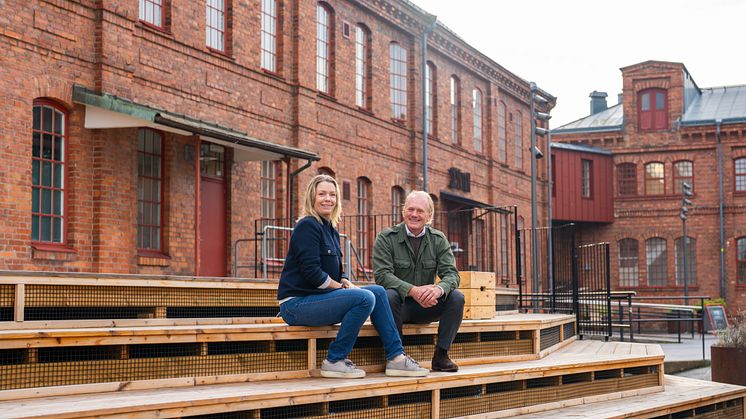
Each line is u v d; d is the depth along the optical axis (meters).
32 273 7.39
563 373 8.52
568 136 42.09
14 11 11.79
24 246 11.80
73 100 12.70
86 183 12.92
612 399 9.17
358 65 22.05
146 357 6.24
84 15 12.99
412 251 7.82
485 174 29.83
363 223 21.91
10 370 5.62
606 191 41.09
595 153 40.81
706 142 40.56
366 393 6.49
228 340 6.54
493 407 7.73
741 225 39.97
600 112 46.31
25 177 11.87
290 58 18.70
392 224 23.12
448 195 26.17
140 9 14.40
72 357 5.98
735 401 10.39
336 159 20.45
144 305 8.38
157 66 14.52
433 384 7.03
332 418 6.32
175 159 14.80
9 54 11.71
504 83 31.44
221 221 16.28
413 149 24.41
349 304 6.75
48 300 7.54
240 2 16.97
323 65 20.34
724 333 12.70
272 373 6.77
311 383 6.51
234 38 16.73
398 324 7.46
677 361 15.84
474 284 10.28
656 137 41.19
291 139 18.66
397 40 23.88
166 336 6.27
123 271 13.38
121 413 5.04
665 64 41.12
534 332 9.44
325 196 6.95
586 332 15.41
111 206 13.21
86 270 12.84
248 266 16.59
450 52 26.84
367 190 22.19
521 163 33.41
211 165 16.02
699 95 45.06
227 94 16.47
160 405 5.22
